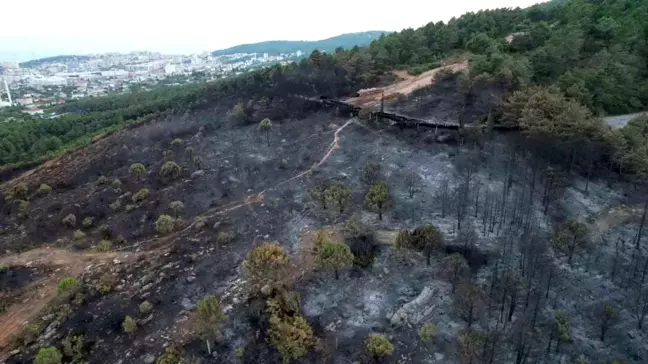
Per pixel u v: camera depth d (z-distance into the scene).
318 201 41.94
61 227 45.72
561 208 40.25
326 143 55.50
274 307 28.91
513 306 29.00
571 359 26.89
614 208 40.91
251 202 44.75
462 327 28.58
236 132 63.59
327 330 28.84
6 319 33.22
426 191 42.88
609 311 28.66
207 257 36.88
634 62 60.78
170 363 26.55
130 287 34.56
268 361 26.91
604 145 43.50
